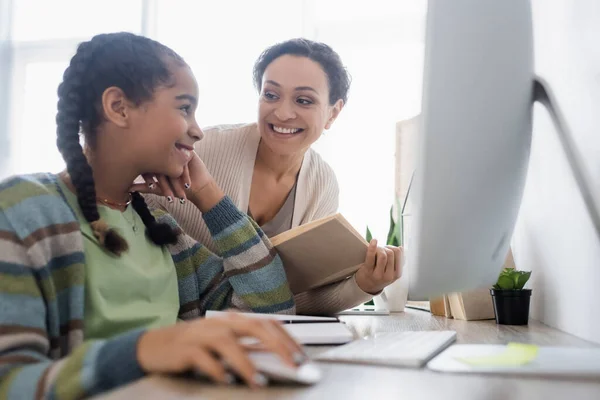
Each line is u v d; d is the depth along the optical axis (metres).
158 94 0.93
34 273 0.71
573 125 0.93
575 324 1.00
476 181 0.58
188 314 1.17
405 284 1.72
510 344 0.73
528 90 0.64
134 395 0.43
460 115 0.57
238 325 0.48
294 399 0.43
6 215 0.72
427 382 0.51
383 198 2.76
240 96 2.92
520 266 1.53
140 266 0.96
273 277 1.20
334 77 1.58
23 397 0.53
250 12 2.95
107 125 0.92
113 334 0.86
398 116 2.77
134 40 0.96
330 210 1.71
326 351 0.71
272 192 1.61
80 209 0.87
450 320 1.38
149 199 1.34
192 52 2.97
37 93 3.12
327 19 2.89
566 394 0.47
